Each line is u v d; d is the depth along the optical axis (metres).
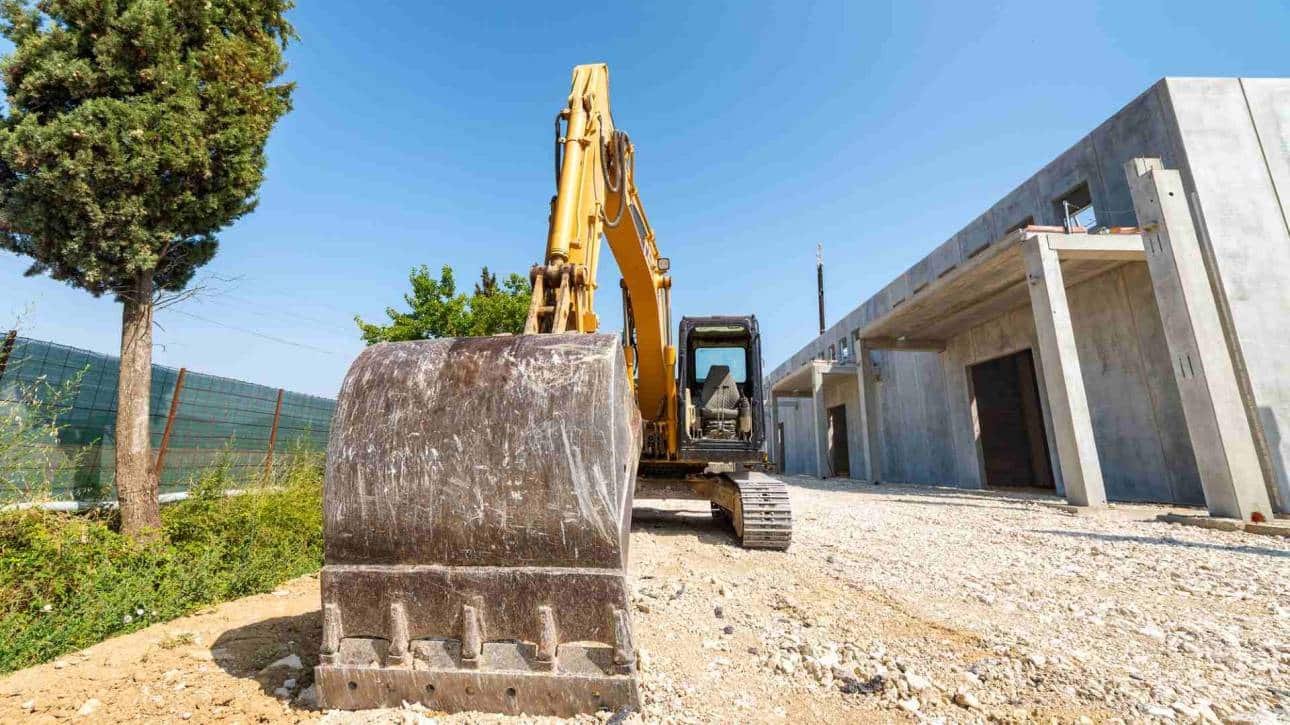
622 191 6.41
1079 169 15.11
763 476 8.26
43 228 6.07
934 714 2.68
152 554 5.34
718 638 3.74
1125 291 13.99
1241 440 9.38
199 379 8.16
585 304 5.03
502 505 2.55
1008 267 14.59
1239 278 11.52
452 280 15.92
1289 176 12.12
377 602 2.59
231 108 6.97
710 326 8.69
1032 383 17.66
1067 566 6.10
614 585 2.48
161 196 6.61
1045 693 2.90
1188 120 12.47
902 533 8.70
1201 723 2.58
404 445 2.65
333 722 2.48
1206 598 4.76
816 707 2.76
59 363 6.29
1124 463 13.90
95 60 6.30
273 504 7.01
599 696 2.45
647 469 9.22
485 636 2.52
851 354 28.95
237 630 3.99
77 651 3.68
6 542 4.82
